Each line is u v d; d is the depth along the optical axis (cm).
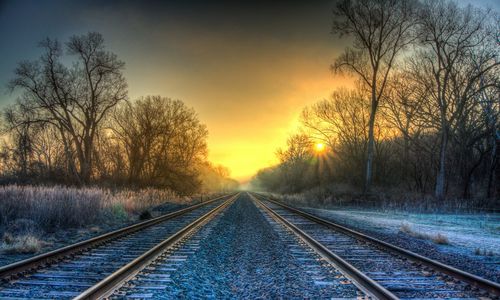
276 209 2586
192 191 4656
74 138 3628
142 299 536
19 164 3472
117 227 1481
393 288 595
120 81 3894
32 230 1176
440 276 666
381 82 3900
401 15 3372
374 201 3306
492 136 3234
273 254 895
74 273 682
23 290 569
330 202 3688
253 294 582
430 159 3859
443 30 3262
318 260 809
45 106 3606
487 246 1091
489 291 561
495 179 3167
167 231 1330
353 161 4638
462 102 3180
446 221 1948
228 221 1672
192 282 636
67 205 1475
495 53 3166
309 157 6378
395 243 1092
